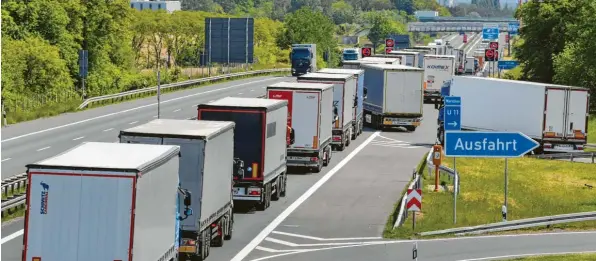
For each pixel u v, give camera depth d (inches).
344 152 3937.0
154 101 5787.4
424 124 5191.9
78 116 4886.8
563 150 4072.3
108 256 1435.8
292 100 3201.3
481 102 4281.5
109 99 5674.2
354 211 2664.9
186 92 6461.6
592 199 3152.1
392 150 4040.4
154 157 1535.4
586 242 2356.1
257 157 2527.1
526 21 7249.0
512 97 4153.5
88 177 1433.3
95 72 7549.2
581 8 6584.6
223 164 2060.8
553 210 2856.8
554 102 4055.1
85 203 1435.8
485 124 4264.3
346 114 4015.8
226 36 7819.9
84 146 1630.2
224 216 2134.6
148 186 1491.1
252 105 2534.5
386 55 6978.4
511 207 2891.2
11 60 6033.5
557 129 4067.4
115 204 1433.3
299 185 3083.2
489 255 2153.1
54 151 3570.4
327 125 3435.0
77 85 7396.7
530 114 4097.0
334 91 3905.0
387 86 4719.5
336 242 2255.2
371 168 3506.4
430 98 6520.7
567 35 6855.3
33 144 3769.7
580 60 6067.9
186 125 2041.1
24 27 6909.5
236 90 6599.4
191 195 1863.9
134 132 1870.1
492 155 2486.5
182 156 1859.0
